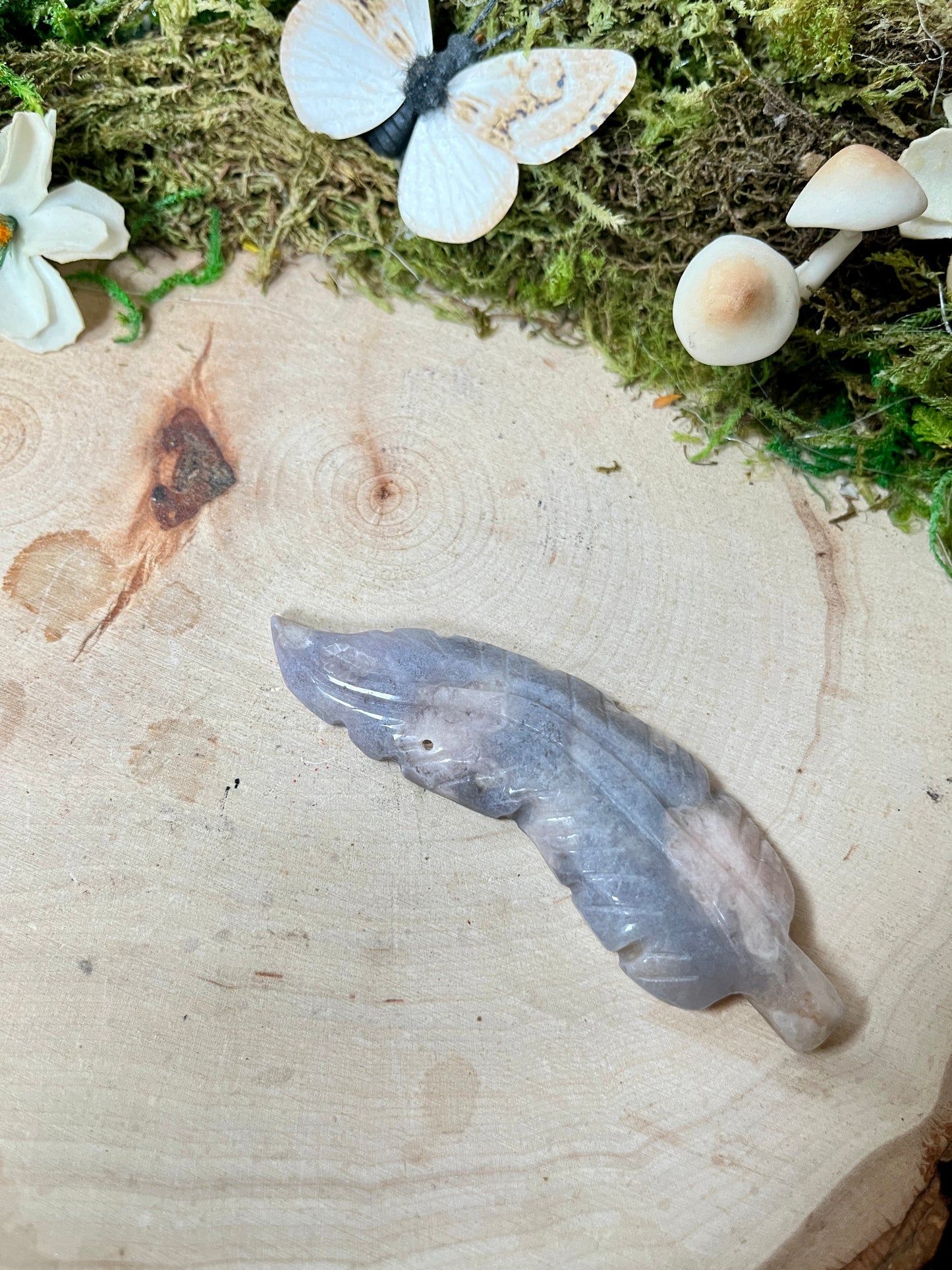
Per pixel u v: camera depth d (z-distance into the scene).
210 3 0.16
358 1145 0.15
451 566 0.18
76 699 0.17
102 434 0.18
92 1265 0.15
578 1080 0.16
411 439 0.19
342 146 0.18
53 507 0.18
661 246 0.18
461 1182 0.15
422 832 0.17
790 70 0.16
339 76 0.17
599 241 0.18
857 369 0.18
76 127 0.18
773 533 0.18
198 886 0.16
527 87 0.16
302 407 0.19
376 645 0.17
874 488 0.18
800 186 0.17
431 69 0.17
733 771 0.17
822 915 0.16
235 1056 0.16
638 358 0.19
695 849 0.16
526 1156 0.15
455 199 0.17
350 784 0.17
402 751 0.16
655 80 0.17
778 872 0.16
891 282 0.17
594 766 0.16
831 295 0.17
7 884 0.16
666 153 0.17
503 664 0.17
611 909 0.16
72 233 0.17
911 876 0.16
